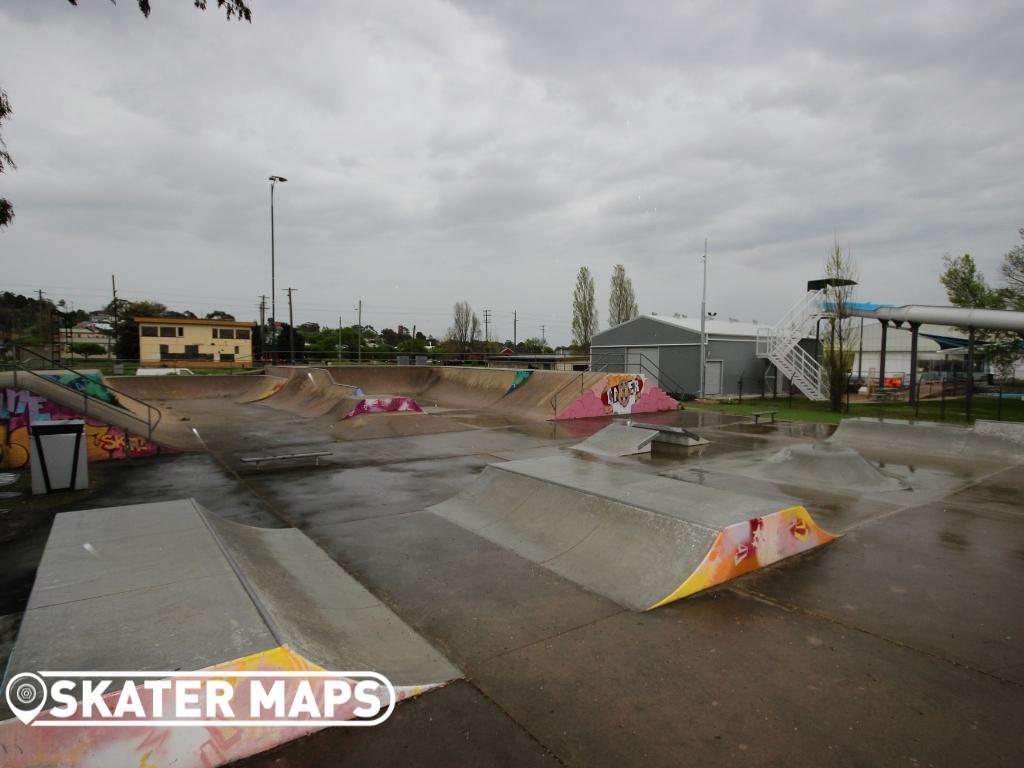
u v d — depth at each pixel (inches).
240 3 244.7
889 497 315.3
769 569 206.2
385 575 203.0
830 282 845.2
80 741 97.3
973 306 986.7
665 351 1095.6
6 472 396.5
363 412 632.4
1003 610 173.5
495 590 189.3
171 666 109.1
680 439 489.7
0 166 315.0
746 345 1109.1
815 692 130.0
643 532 211.6
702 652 147.9
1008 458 425.4
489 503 281.6
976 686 132.6
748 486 343.0
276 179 1268.5
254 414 764.0
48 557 168.1
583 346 2285.9
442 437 551.2
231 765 105.7
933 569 207.3
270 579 174.9
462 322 2733.8
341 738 113.5
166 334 2103.8
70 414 428.5
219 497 320.8
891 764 106.4
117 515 212.4
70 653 113.9
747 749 110.7
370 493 327.9
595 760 107.7
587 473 291.0
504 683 133.8
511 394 869.8
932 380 1376.7
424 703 125.6
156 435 500.7
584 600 181.3
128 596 141.6
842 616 168.9
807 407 873.5
